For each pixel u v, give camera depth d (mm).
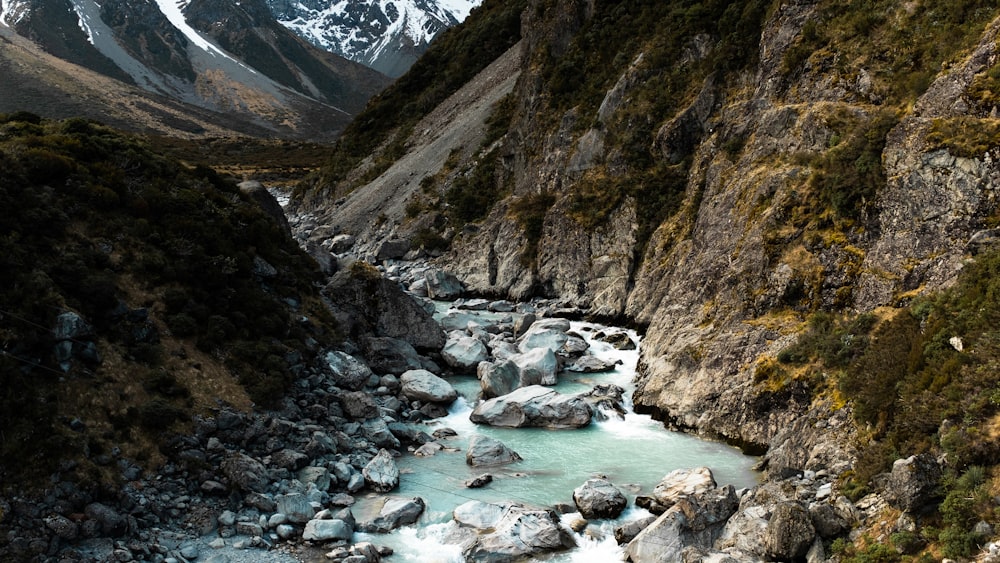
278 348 35344
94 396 27406
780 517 21562
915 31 37812
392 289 44875
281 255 43750
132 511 24594
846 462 25438
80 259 31719
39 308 27359
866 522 20984
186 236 37500
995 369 21203
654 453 31578
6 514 22422
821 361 30203
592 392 38844
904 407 23516
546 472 29703
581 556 23422
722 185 44781
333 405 34000
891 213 31672
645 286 50219
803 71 42625
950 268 28172
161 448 27375
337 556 23172
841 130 37250
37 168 34438
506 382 39125
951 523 18766
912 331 26328
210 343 33250
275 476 27688
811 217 35469
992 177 28172
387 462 29219
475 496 27531
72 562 21844
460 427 35344
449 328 51125
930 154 30297
